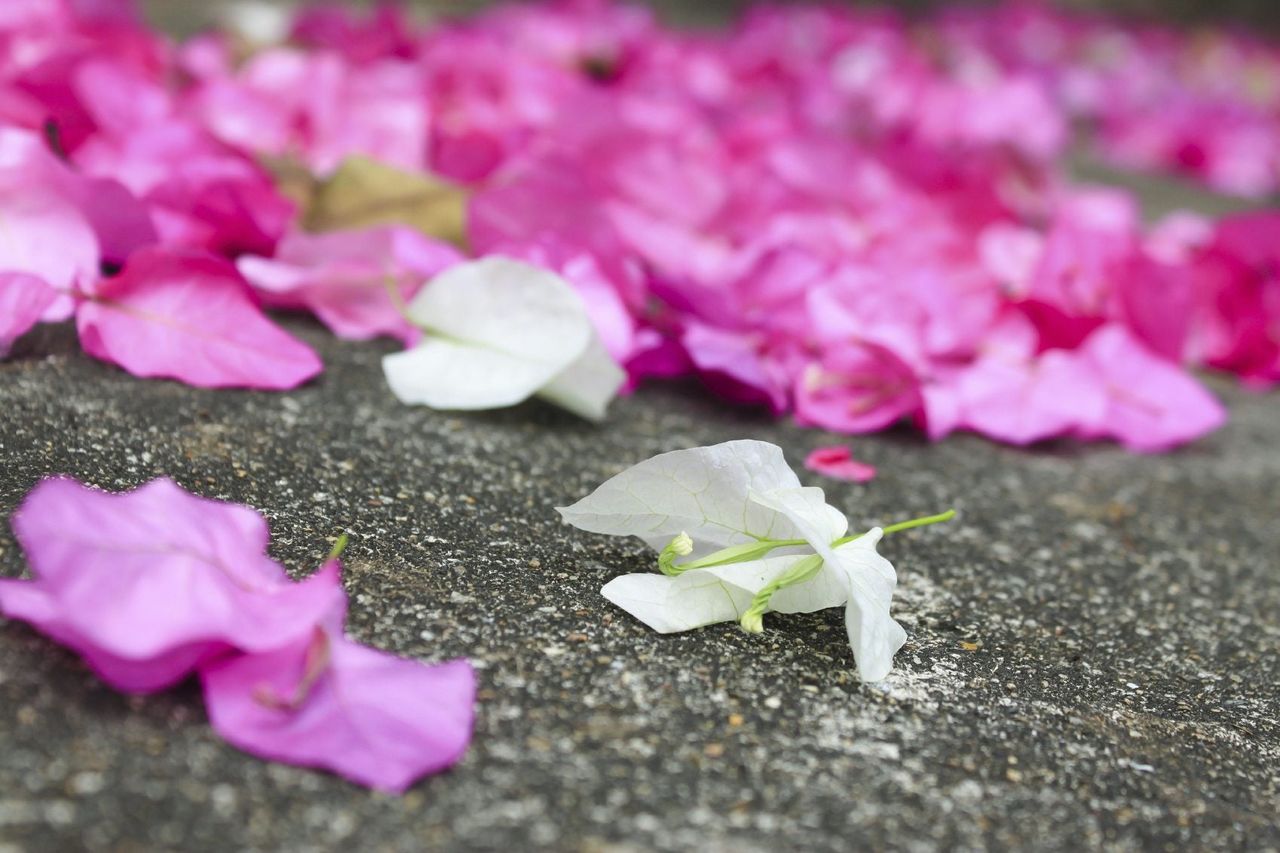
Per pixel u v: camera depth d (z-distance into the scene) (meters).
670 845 0.63
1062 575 0.72
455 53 1.13
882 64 1.59
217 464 0.70
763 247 0.83
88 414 0.71
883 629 0.66
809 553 0.67
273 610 0.64
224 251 0.78
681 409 0.77
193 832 0.62
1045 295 0.82
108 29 0.92
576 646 0.67
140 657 0.63
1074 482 0.77
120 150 0.81
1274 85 2.55
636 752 0.65
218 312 0.72
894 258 0.86
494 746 0.64
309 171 0.81
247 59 1.06
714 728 0.65
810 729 0.66
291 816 0.63
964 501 0.75
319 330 0.78
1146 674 0.69
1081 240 0.83
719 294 0.77
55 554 0.63
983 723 0.67
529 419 0.75
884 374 0.77
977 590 0.71
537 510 0.71
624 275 0.78
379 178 0.80
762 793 0.64
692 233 0.85
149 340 0.72
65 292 0.71
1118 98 1.98
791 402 0.78
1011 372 0.79
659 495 0.67
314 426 0.72
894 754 0.66
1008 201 0.99
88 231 0.72
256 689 0.64
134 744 0.63
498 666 0.66
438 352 0.73
